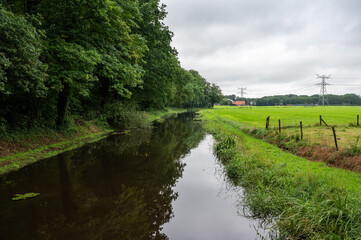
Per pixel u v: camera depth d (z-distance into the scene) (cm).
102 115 2092
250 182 753
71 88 1375
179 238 468
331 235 416
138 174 859
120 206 590
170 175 875
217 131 1972
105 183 750
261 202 595
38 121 1280
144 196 668
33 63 822
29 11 1225
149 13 2352
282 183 675
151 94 2931
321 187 581
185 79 3456
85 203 597
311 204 507
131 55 1636
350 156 880
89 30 1340
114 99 2402
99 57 1141
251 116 4025
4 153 895
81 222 505
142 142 1561
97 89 2330
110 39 1427
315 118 3341
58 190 674
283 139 1317
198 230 501
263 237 475
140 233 480
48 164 921
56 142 1243
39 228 473
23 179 746
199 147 1445
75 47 1118
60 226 485
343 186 600
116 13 1320
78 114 1909
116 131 2000
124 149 1300
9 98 1112
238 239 468
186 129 2402
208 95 12044
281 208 548
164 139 1727
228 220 550
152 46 2627
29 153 989
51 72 1090
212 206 624
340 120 2883
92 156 1091
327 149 988
